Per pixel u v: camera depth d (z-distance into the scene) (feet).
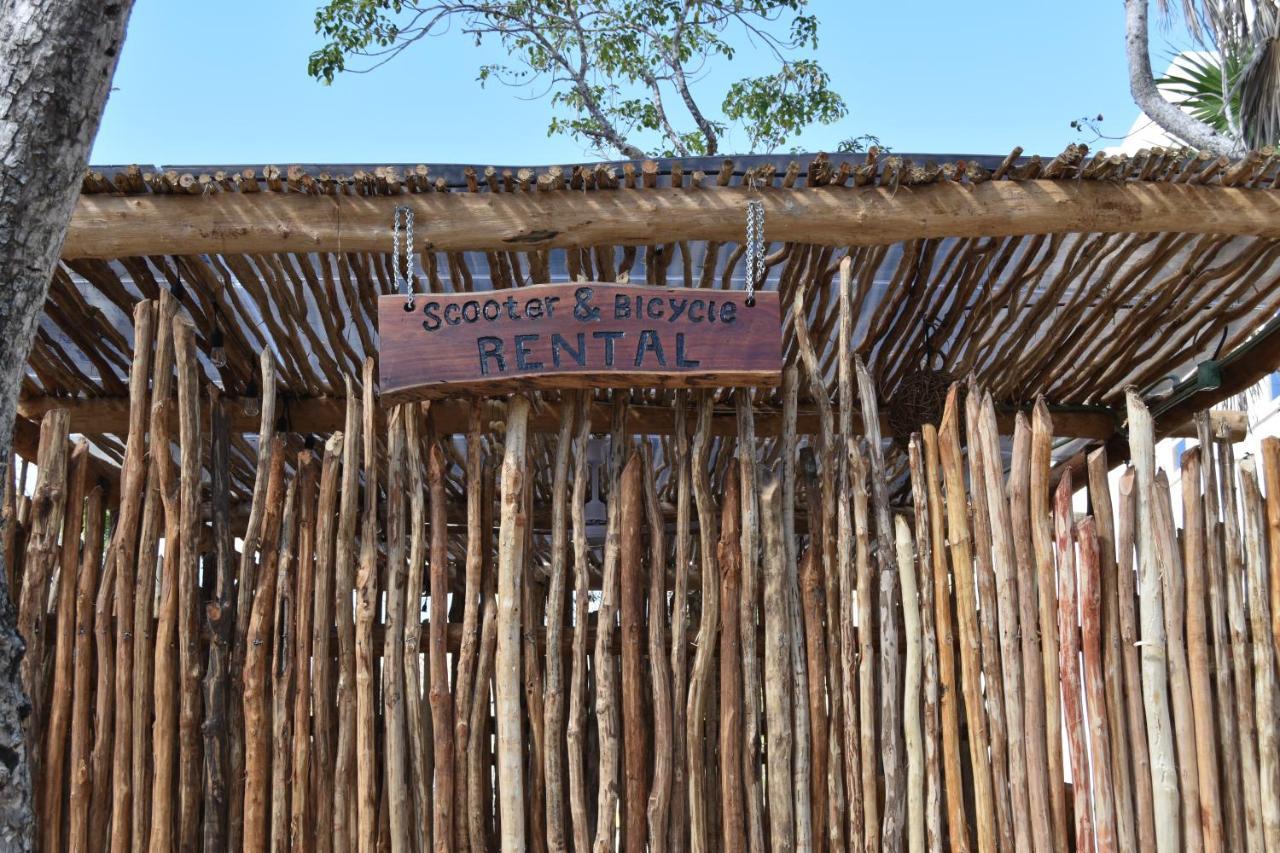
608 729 11.59
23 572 12.25
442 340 11.62
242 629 11.87
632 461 12.16
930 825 11.35
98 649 11.71
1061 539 12.01
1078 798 11.57
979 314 15.71
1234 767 11.62
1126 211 12.30
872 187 12.23
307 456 12.22
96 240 11.80
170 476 11.95
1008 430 17.78
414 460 12.12
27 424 15.96
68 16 8.11
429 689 11.67
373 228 11.96
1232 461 12.23
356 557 12.62
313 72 39.29
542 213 12.04
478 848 11.44
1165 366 17.13
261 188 12.08
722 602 11.84
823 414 12.17
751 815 11.51
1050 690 11.65
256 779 11.44
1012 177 12.30
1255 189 12.39
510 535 11.75
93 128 8.45
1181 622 11.85
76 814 11.43
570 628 12.18
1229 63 26.58
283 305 14.94
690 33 43.09
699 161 12.94
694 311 11.70
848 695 11.53
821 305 15.37
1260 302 15.69
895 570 11.84
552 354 11.58
